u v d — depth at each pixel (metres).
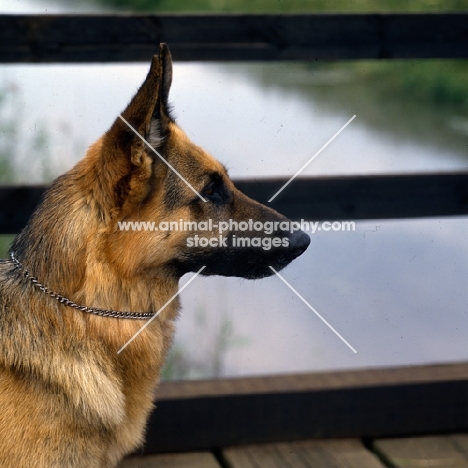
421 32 1.76
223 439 1.67
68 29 1.70
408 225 2.78
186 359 2.04
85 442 1.42
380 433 1.69
